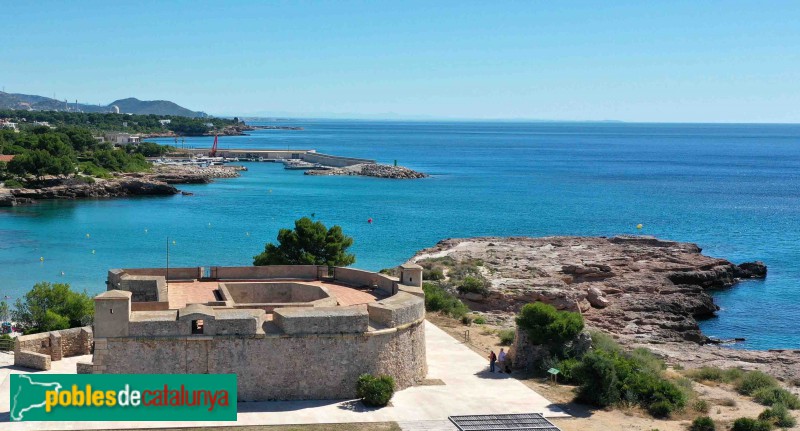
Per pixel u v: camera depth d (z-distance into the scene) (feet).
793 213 631.56
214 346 145.48
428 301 249.75
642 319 285.02
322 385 151.02
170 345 143.74
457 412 147.74
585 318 281.54
